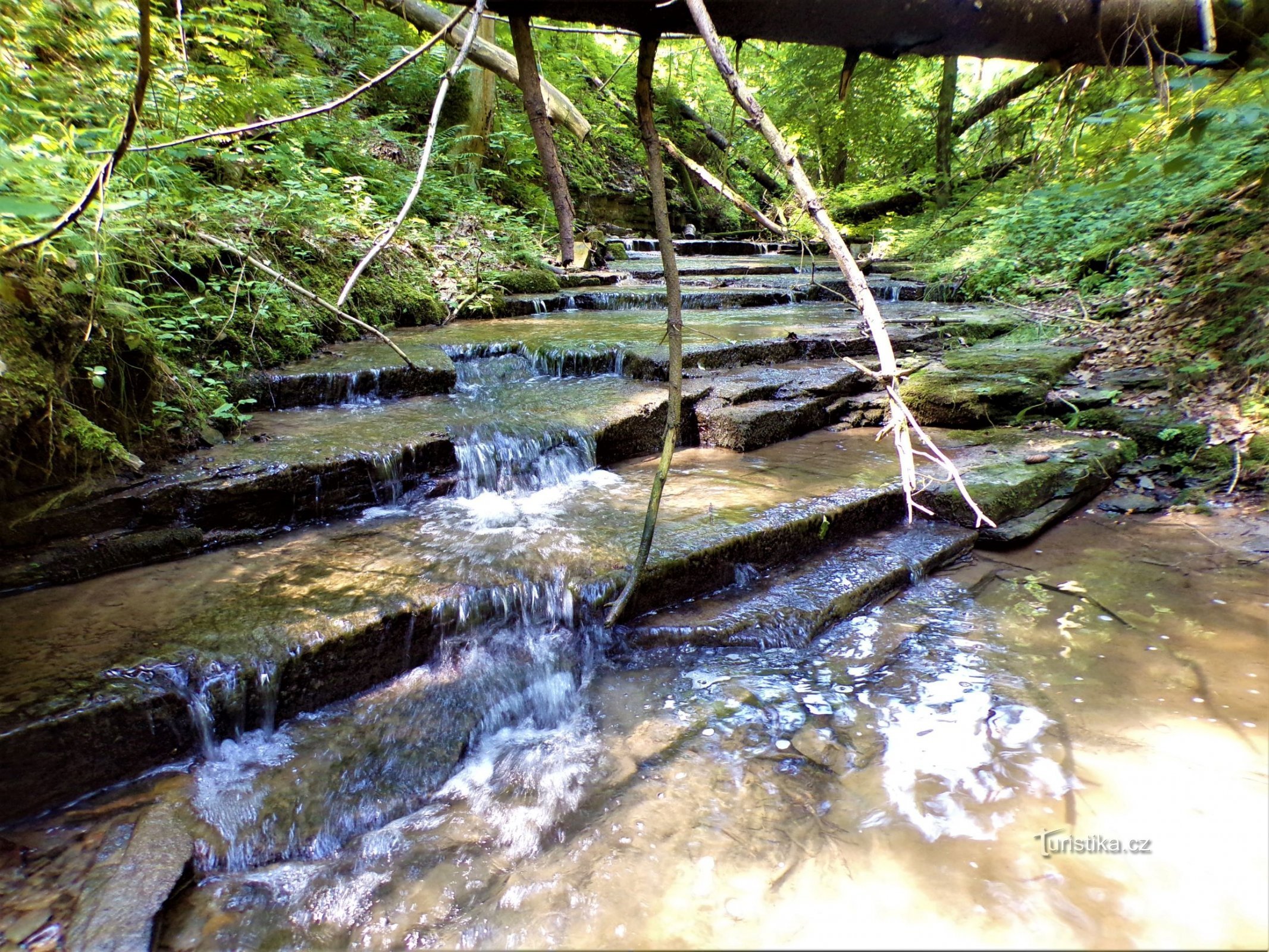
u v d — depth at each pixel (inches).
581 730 94.7
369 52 412.8
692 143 613.9
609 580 111.5
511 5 98.7
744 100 69.6
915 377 207.3
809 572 128.4
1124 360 207.9
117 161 69.3
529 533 129.3
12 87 149.6
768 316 294.0
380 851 76.6
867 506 143.2
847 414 203.9
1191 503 150.6
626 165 599.8
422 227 308.2
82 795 80.0
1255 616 110.0
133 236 159.8
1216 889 64.9
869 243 514.6
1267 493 146.1
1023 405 189.9
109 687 82.8
